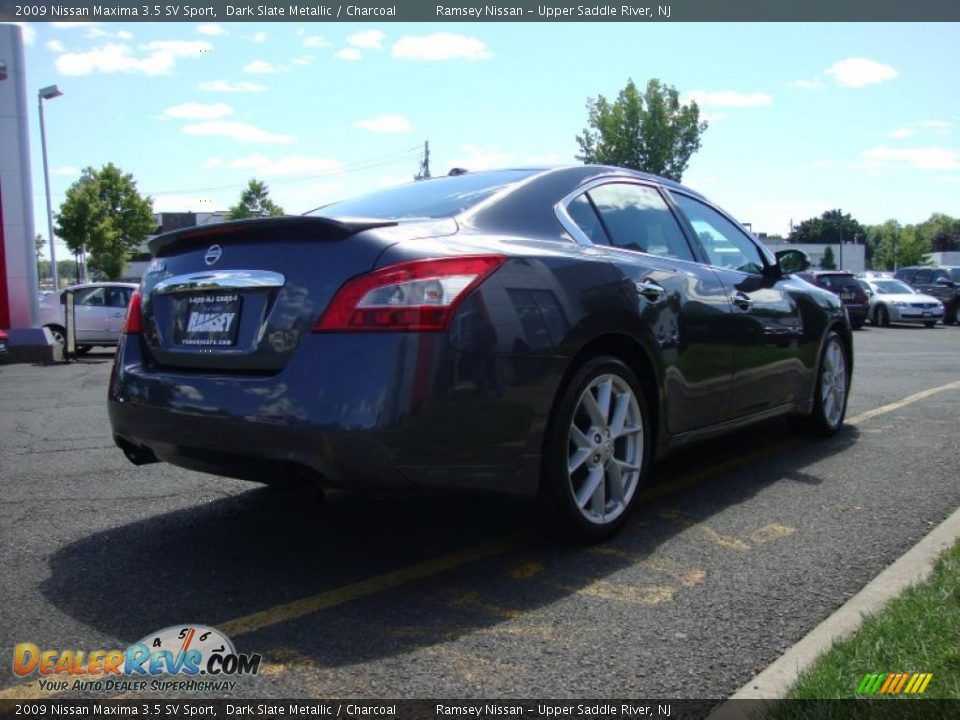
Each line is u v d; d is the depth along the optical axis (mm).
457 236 3121
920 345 15883
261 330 2967
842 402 5707
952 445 5359
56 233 39656
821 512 3934
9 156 13977
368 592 3016
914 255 110375
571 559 3326
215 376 3045
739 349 4305
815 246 103625
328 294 2867
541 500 3293
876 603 2793
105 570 3246
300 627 2729
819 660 2359
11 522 3871
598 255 3547
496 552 3418
